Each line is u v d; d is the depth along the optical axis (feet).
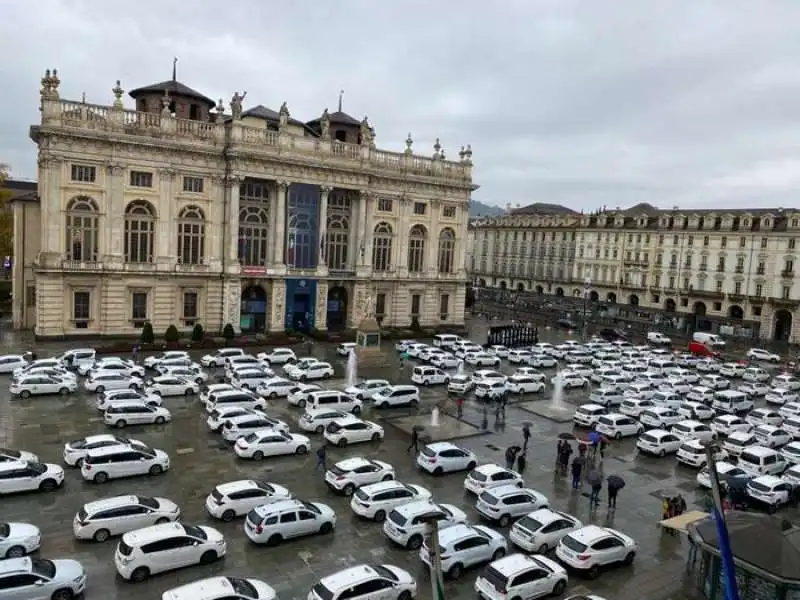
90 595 75.05
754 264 361.10
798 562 72.79
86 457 106.63
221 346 227.20
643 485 125.18
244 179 243.81
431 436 143.95
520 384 192.54
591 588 85.71
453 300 308.40
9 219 305.32
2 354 190.60
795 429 161.27
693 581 88.63
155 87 245.65
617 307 423.64
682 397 192.75
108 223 220.02
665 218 405.39
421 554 86.53
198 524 94.84
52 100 206.18
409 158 283.79
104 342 218.79
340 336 256.93
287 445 125.80
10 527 83.10
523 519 95.81
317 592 73.10
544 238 488.44
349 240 275.39
